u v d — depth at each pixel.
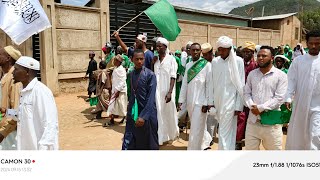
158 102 6.09
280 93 3.99
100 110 8.79
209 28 22.06
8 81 3.75
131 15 17.06
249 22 31.34
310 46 3.96
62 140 6.75
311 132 3.93
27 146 3.23
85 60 14.07
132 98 4.57
